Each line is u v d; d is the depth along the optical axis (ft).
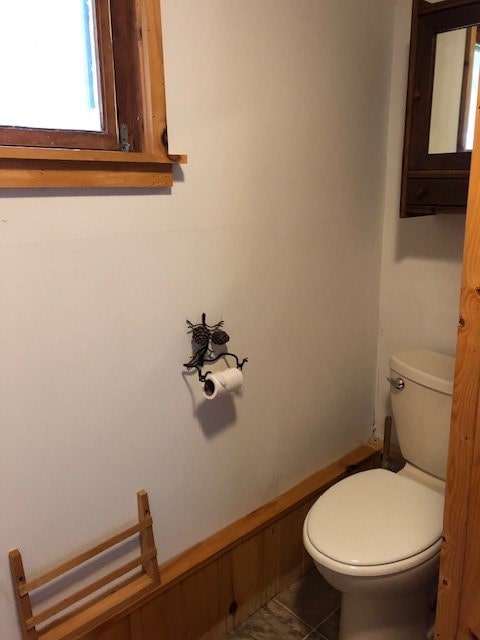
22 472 4.11
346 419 7.09
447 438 5.64
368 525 5.01
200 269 4.94
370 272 6.86
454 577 4.29
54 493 4.32
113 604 4.70
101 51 4.09
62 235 3.99
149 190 4.42
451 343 6.49
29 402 4.05
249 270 5.39
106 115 4.19
